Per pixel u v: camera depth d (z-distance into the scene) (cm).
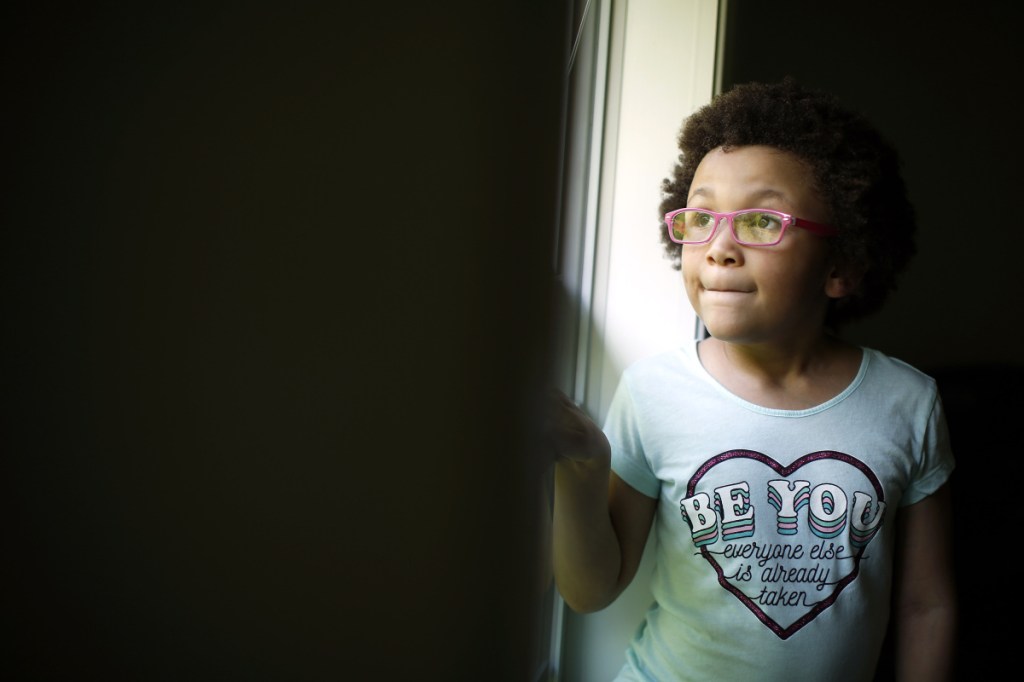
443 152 18
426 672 19
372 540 17
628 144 106
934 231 176
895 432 84
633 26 105
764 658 82
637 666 91
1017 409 151
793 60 158
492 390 20
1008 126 174
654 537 105
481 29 19
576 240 35
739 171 76
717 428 85
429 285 18
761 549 81
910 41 167
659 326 106
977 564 133
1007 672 123
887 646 127
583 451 74
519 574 21
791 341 84
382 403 17
